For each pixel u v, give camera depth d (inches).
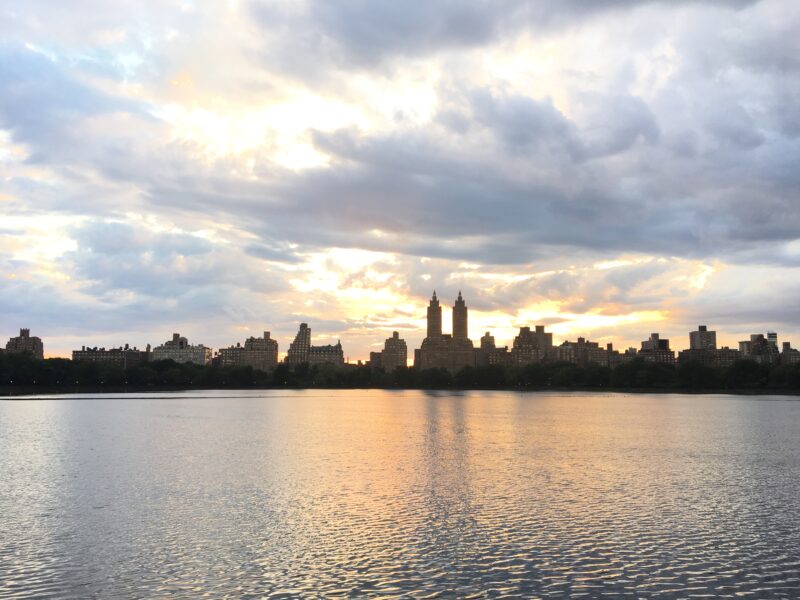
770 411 6850.4
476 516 1867.6
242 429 4630.9
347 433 4343.0
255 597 1279.5
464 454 3218.5
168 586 1333.7
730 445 3622.0
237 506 1998.0
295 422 5334.6
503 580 1365.7
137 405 7805.1
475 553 1531.7
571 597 1283.2
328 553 1531.7
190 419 5561.0
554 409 7406.5
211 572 1411.2
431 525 1770.4
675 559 1494.8
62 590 1315.2
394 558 1499.8
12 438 3917.3
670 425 5019.7
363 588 1322.6
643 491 2235.5
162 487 2295.8
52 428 4584.2
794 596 1290.6
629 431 4510.3
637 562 1472.7
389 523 1792.6
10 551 1550.2
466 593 1299.2
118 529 1733.5
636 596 1288.1
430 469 2716.5
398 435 4222.4
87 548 1571.1
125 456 3112.7
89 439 3875.5
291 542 1615.4
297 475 2556.6
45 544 1603.1
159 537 1658.5
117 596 1285.7
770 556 1514.5
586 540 1632.6
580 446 3577.8
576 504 2023.9
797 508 1977.1
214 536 1667.1
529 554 1526.8
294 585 1337.4
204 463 2878.9
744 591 1314.0
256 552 1540.4
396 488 2283.5
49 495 2159.2
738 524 1785.2
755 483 2393.0
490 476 2536.9
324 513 1905.8
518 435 4217.5
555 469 2721.5
